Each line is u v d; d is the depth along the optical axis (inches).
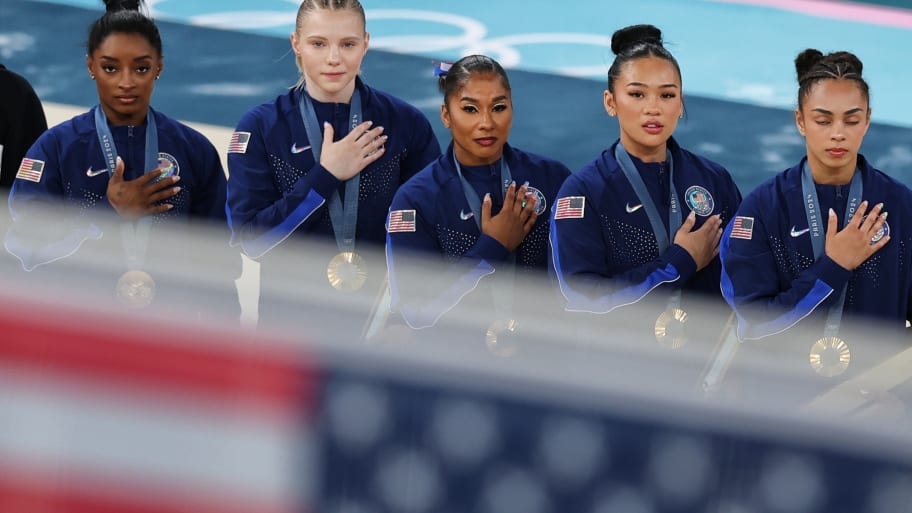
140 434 473.1
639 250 849.5
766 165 1391.5
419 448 492.7
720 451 502.6
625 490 504.1
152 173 884.6
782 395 792.3
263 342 479.2
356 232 902.4
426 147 930.1
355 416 484.1
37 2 1640.0
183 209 914.1
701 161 881.5
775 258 831.7
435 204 866.8
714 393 785.6
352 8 888.3
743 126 1493.6
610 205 848.3
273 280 881.5
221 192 932.6
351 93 916.6
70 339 474.9
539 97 1519.4
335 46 884.0
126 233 882.8
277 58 1557.6
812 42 1850.4
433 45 1658.5
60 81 1416.1
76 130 908.0
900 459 499.2
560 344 815.7
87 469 471.8
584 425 501.7
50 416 474.0
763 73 1694.1
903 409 778.2
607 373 793.6
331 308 866.8
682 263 828.0
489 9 1846.7
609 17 1865.2
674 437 502.3
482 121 848.9
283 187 902.4
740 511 504.7
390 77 1523.1
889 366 817.5
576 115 1476.4
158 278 873.5
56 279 869.2
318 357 482.0
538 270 880.3
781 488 502.6
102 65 888.9
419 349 816.9
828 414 764.0
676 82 841.5
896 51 1836.9
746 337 821.2
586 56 1678.2
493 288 842.2
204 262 894.4
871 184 836.0
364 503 485.7
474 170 874.1
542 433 501.0
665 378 799.7
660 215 854.5
